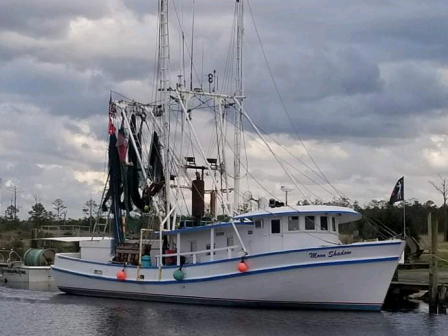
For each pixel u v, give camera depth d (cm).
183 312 4041
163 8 4816
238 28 4866
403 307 4338
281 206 4303
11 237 10112
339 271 3888
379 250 3869
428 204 7838
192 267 4288
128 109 4984
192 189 4684
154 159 4931
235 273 4081
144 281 4516
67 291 5084
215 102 4806
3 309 4338
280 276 3969
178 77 4750
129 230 5072
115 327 3675
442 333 3453
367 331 3478
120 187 4994
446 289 4241
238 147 4778
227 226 4284
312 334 3403
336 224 4259
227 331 3481
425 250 5966
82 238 6022
